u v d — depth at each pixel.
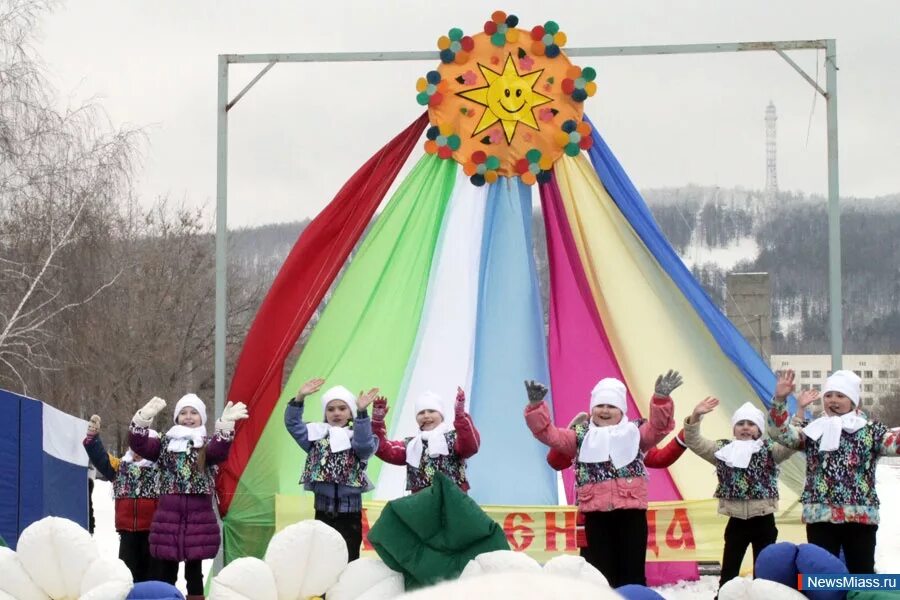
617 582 7.22
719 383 10.14
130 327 25.89
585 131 10.09
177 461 8.15
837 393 7.48
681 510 9.89
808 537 7.51
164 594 4.33
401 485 10.11
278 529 9.76
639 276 10.23
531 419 7.35
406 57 10.20
